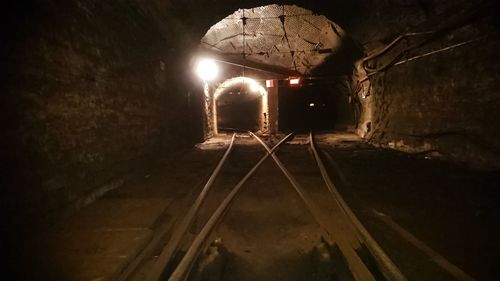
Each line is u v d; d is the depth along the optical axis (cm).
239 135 1781
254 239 361
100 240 326
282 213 435
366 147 1045
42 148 363
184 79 1104
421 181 557
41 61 365
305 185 564
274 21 1122
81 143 453
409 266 271
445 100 698
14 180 317
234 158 897
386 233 341
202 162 827
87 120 472
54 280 251
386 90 1020
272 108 1841
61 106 405
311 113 2438
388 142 1009
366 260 288
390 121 998
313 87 2180
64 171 406
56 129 392
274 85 1670
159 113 848
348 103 1780
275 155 919
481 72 586
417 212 405
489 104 574
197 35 1041
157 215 407
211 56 1275
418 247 299
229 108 2844
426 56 762
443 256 289
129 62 649
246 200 493
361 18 901
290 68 1589
